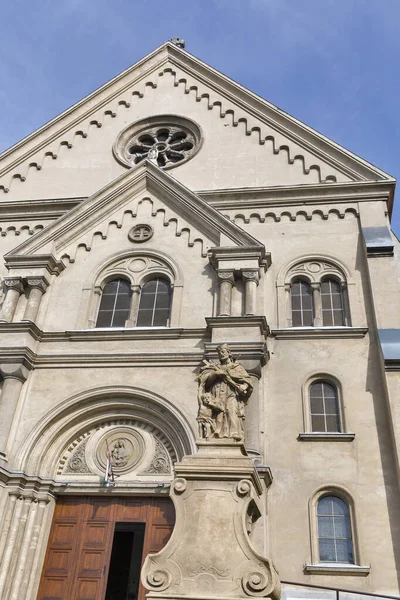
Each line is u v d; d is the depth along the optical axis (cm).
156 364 1770
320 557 1497
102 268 2066
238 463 1112
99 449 1708
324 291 1992
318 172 2277
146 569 1011
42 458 1677
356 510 1523
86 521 1611
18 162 2548
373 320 1844
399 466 1503
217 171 2356
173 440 1659
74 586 1522
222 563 1003
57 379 1795
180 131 2573
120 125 2617
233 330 1752
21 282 1995
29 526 1573
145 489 1600
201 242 2050
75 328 1923
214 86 2619
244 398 1258
